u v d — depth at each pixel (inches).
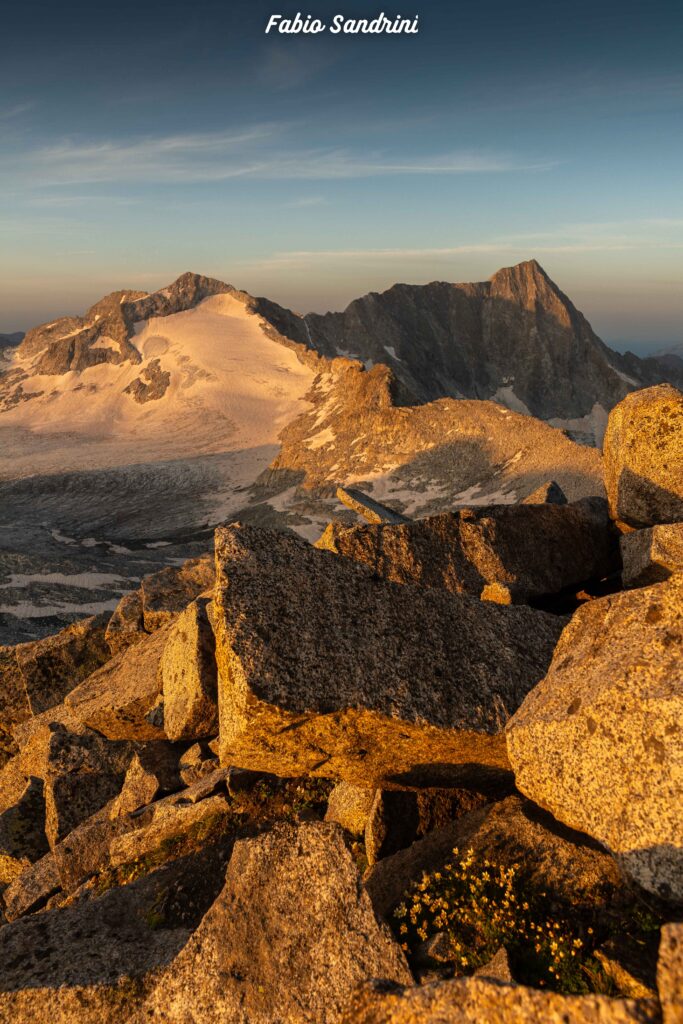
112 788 647.1
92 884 489.1
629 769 253.9
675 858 232.2
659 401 517.3
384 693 333.1
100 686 670.5
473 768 350.0
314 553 397.1
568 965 239.5
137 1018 295.6
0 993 353.1
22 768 733.3
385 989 230.1
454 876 298.5
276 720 321.1
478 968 252.2
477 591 536.4
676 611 282.8
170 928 393.4
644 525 530.3
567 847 294.4
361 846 389.7
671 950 178.4
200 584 847.7
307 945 276.1
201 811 483.5
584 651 311.3
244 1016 269.0
